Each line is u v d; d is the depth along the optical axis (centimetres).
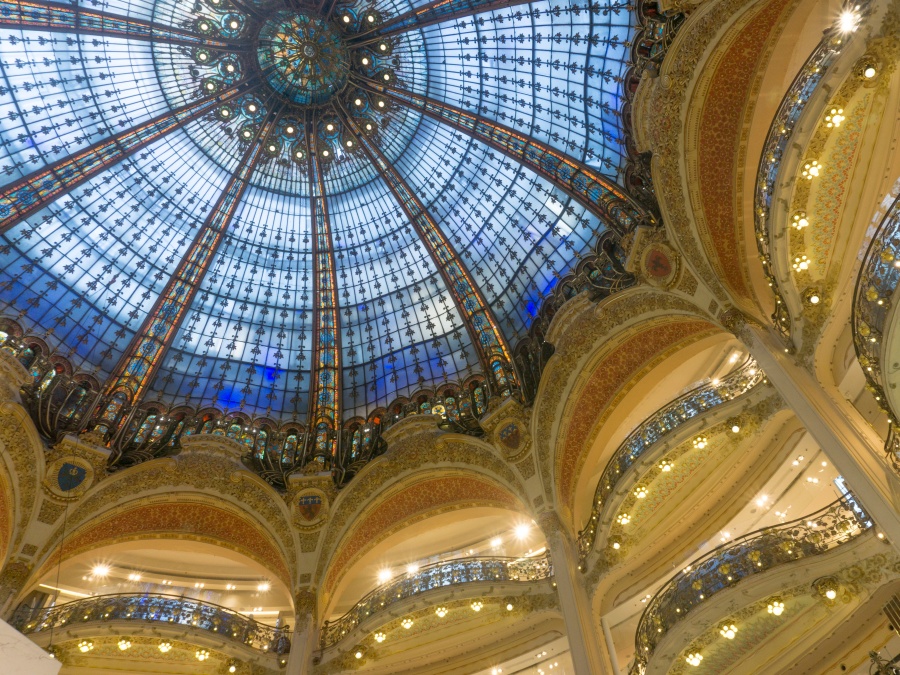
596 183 1783
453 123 2006
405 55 2027
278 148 2131
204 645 1588
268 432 2080
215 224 2114
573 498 1723
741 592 1175
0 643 311
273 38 2019
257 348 2178
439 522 1905
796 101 1087
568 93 1805
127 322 2038
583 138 1823
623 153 1738
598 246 1789
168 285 2058
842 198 1164
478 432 1909
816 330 1204
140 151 1994
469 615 1650
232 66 2016
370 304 2225
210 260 2120
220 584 1978
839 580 1119
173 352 2084
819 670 1251
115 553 1903
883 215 903
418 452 1919
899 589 1134
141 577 1930
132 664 1672
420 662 1666
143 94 1958
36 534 1645
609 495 1506
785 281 1214
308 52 2034
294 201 2203
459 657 1648
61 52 1808
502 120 1977
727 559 1230
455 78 1994
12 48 1744
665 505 1585
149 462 1834
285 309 2222
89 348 1959
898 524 934
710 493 1548
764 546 1212
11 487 1641
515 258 2044
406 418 1970
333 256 2214
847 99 1031
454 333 2134
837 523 1179
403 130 2120
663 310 1611
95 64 1862
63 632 1523
